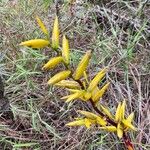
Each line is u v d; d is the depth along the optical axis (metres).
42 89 0.75
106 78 0.73
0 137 0.67
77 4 0.89
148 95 0.72
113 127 0.32
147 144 0.62
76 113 0.71
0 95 0.68
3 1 0.94
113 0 0.89
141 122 0.66
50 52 0.81
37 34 0.85
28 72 0.75
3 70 0.78
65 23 0.85
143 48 0.79
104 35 0.83
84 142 0.65
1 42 0.87
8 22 0.89
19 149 0.65
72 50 0.80
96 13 0.89
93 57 0.77
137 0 0.88
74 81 0.31
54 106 0.73
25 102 0.73
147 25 0.84
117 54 0.77
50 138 0.69
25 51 0.81
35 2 0.92
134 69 0.75
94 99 0.32
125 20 0.84
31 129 0.69
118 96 0.71
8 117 0.71
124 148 0.63
